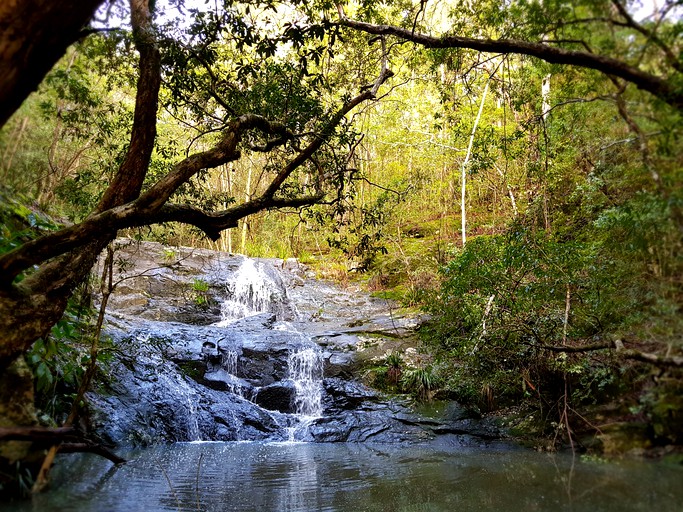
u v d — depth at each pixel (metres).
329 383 10.16
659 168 4.41
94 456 5.98
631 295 5.61
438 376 9.23
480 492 4.51
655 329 5.01
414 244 18.14
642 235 5.10
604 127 5.81
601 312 6.53
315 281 18.75
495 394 8.55
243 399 9.85
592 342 6.71
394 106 15.98
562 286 7.15
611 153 5.74
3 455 3.93
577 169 8.36
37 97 5.31
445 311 8.53
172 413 8.46
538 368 7.53
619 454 4.99
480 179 14.59
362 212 8.19
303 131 6.93
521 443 7.11
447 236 17.39
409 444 7.93
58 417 6.20
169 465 5.99
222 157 5.06
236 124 5.28
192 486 4.88
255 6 6.18
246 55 7.39
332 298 17.05
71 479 4.69
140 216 4.52
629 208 5.20
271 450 7.58
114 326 9.85
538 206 8.57
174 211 5.04
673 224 4.54
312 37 5.84
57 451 4.22
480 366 8.18
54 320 4.67
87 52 5.44
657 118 4.24
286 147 7.55
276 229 21.61
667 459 4.55
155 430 7.88
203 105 7.14
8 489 3.91
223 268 16.58
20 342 4.23
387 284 17.58
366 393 9.81
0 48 2.93
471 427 8.08
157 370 9.21
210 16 5.43
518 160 12.52
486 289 7.68
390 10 8.43
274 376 10.90
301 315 15.70
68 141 6.57
